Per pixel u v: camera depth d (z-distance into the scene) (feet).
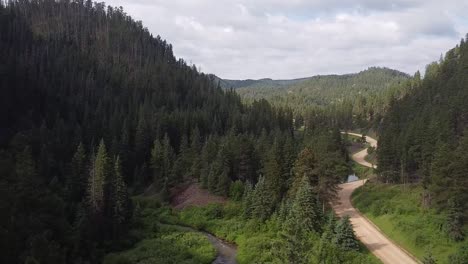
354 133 642.63
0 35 474.90
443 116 319.47
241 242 211.00
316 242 181.88
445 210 203.82
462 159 195.93
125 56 608.19
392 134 331.57
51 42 538.88
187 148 332.60
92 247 183.73
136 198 282.36
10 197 166.09
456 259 159.43
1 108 339.16
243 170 295.89
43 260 142.31
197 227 240.12
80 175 248.93
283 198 231.71
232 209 251.80
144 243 206.18
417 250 183.93
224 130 425.69
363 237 205.67
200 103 504.02
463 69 474.49
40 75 412.16
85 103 398.62
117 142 326.44
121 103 432.66
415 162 277.23
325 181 233.55
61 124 341.21
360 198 269.44
